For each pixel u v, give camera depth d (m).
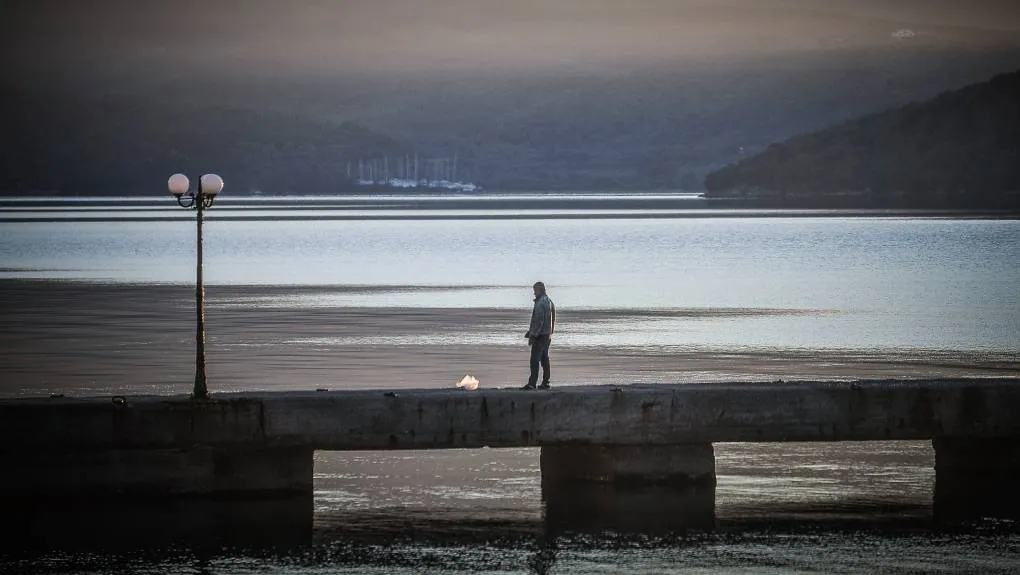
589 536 48.88
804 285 168.25
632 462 54.25
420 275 188.50
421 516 51.25
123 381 80.38
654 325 118.31
